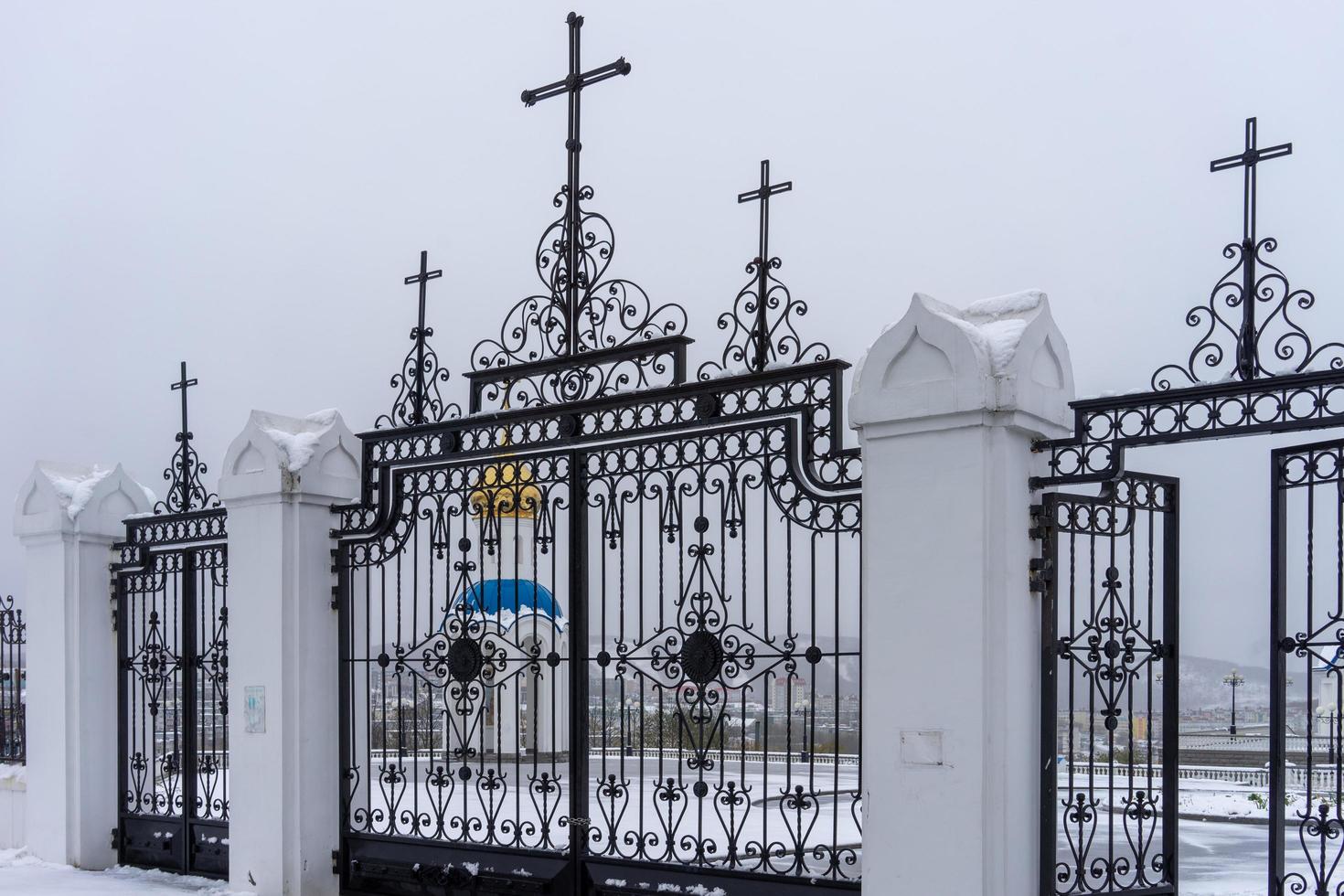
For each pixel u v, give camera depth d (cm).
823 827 1201
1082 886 558
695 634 671
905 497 573
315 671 839
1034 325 570
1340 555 514
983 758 536
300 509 841
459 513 794
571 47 779
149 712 985
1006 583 548
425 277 839
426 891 779
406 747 1589
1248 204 546
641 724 683
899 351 578
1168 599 581
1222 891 1079
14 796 1066
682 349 706
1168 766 571
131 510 1026
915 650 562
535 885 721
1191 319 555
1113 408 563
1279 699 525
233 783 849
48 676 1011
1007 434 557
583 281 763
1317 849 1376
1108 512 580
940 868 543
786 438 649
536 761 736
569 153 774
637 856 685
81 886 894
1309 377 512
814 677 626
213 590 925
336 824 839
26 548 1040
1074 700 564
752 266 686
